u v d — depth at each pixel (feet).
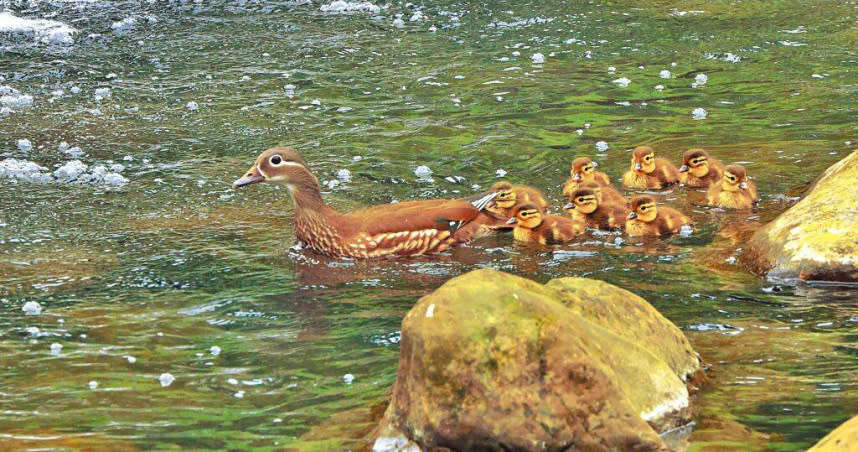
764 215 47.39
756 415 28.68
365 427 28.60
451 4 92.63
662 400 28.32
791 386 30.45
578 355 26.32
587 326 28.17
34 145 59.41
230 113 65.16
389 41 81.56
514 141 59.47
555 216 46.37
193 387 31.78
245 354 34.19
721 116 62.90
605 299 30.30
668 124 61.87
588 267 41.98
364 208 48.57
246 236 46.52
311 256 44.11
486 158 56.90
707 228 46.16
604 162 55.98
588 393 26.22
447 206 45.60
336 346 34.73
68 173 54.75
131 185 53.31
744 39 79.66
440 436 26.21
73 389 31.73
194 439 28.53
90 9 92.73
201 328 36.47
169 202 50.96
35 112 65.31
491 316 26.58
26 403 30.81
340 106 66.39
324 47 80.07
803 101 65.00
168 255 43.93
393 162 56.34
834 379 30.83
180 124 63.21
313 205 44.65
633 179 52.34
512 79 71.26
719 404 29.37
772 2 90.53
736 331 34.88
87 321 37.04
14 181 53.47
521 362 26.18
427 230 44.39
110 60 77.25
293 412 29.99
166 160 57.21
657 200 50.37
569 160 56.39
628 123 62.28
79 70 74.69
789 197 49.52
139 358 33.99
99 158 57.36
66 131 61.82
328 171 54.90
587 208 46.50
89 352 34.42
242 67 75.25
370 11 90.94
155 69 74.95
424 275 41.86
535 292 28.86
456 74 72.79
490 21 86.84
